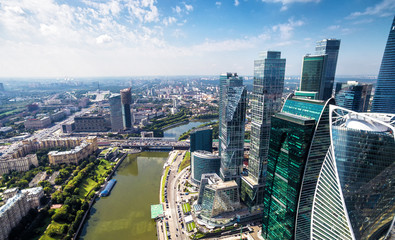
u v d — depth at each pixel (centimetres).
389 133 14288
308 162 18138
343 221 15112
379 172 14675
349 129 14925
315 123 17450
